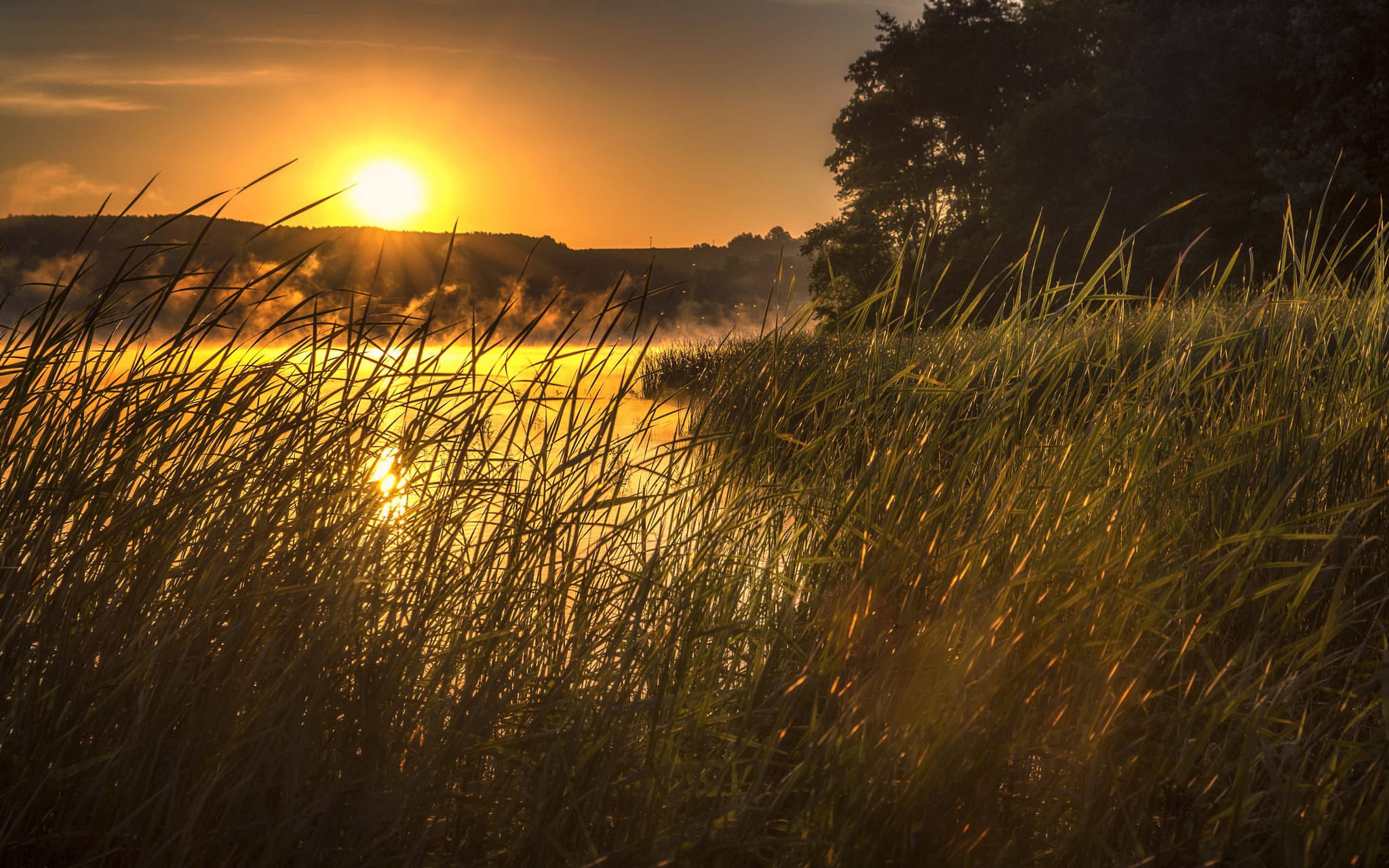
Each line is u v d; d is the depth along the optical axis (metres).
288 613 1.95
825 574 2.18
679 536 2.21
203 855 1.65
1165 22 30.52
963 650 1.76
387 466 2.24
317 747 1.85
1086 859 1.62
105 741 1.84
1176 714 1.77
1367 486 2.31
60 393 2.13
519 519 2.15
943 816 1.57
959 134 38.47
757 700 1.92
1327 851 1.58
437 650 2.08
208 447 2.21
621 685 1.85
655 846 1.60
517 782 1.85
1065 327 2.29
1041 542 1.98
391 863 1.71
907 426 2.19
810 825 1.58
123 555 2.05
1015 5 38.81
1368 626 2.13
